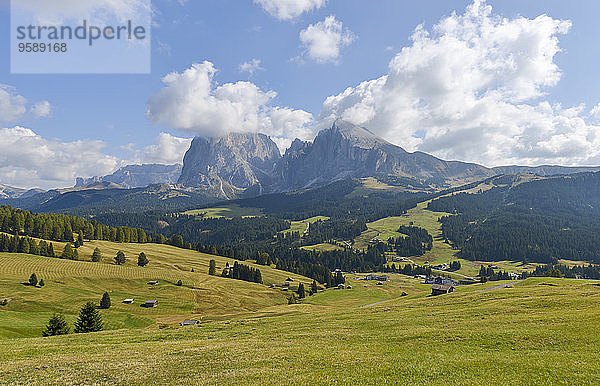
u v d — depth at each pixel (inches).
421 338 1644.9
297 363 1298.0
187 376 1208.8
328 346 1605.6
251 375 1175.6
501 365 1152.8
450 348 1424.7
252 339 1930.4
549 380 1005.2
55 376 1248.2
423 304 3112.7
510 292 3137.3
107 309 5014.8
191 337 2159.2
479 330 1699.1
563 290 2878.9
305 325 2395.4
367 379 1079.6
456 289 5506.9
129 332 2453.2
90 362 1425.9
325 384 1050.7
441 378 1061.8
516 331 1595.7
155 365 1364.4
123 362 1416.1
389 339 1689.2
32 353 1684.3
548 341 1412.4
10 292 5083.7
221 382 1122.7
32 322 3609.7
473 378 1048.2
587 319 1680.6
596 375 1021.2
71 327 3636.8
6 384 1170.6
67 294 5413.4
